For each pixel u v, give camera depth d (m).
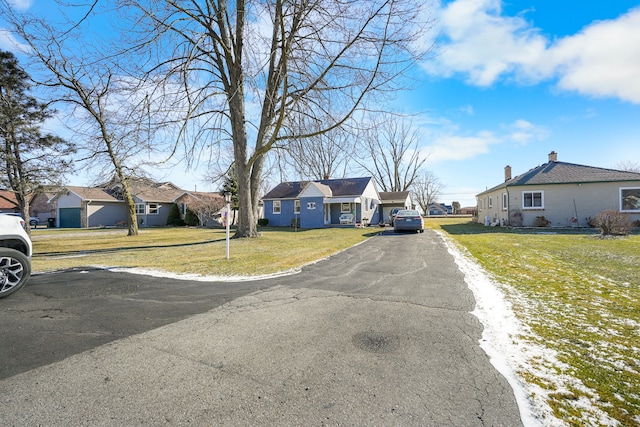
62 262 8.38
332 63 10.38
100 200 35.16
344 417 2.07
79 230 28.02
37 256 9.73
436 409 2.15
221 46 12.46
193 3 11.29
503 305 4.45
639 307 4.29
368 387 2.42
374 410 2.14
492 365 2.76
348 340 3.29
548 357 2.91
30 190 14.35
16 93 14.10
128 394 2.33
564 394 2.33
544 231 17.16
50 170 14.49
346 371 2.66
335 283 5.81
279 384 2.46
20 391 2.37
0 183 13.52
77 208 35.44
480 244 11.51
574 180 18.91
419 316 4.01
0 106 13.23
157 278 6.32
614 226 13.34
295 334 3.45
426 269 7.04
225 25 12.43
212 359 2.88
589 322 3.78
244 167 13.80
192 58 10.28
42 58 13.26
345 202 27.66
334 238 14.62
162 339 3.34
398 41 9.64
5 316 4.06
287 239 14.13
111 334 3.48
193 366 2.75
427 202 57.66
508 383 2.48
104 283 5.89
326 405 2.20
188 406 2.19
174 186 40.59
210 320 3.91
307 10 10.02
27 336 3.42
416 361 2.84
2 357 2.93
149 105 9.86
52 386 2.43
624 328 3.59
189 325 3.75
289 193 30.30
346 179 30.48
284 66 10.62
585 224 18.62
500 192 22.56
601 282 5.65
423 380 2.52
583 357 2.90
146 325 3.75
